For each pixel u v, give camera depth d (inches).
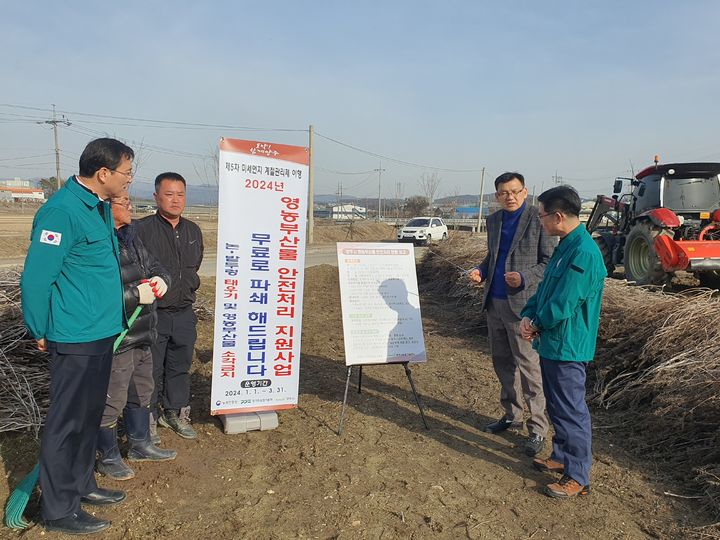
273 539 107.3
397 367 221.6
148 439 135.8
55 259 96.3
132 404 133.3
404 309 162.9
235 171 145.7
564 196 124.1
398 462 141.0
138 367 130.8
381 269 162.9
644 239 336.5
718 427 144.2
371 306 159.9
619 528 115.6
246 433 154.6
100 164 100.7
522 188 149.9
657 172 357.7
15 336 154.3
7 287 176.7
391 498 123.6
